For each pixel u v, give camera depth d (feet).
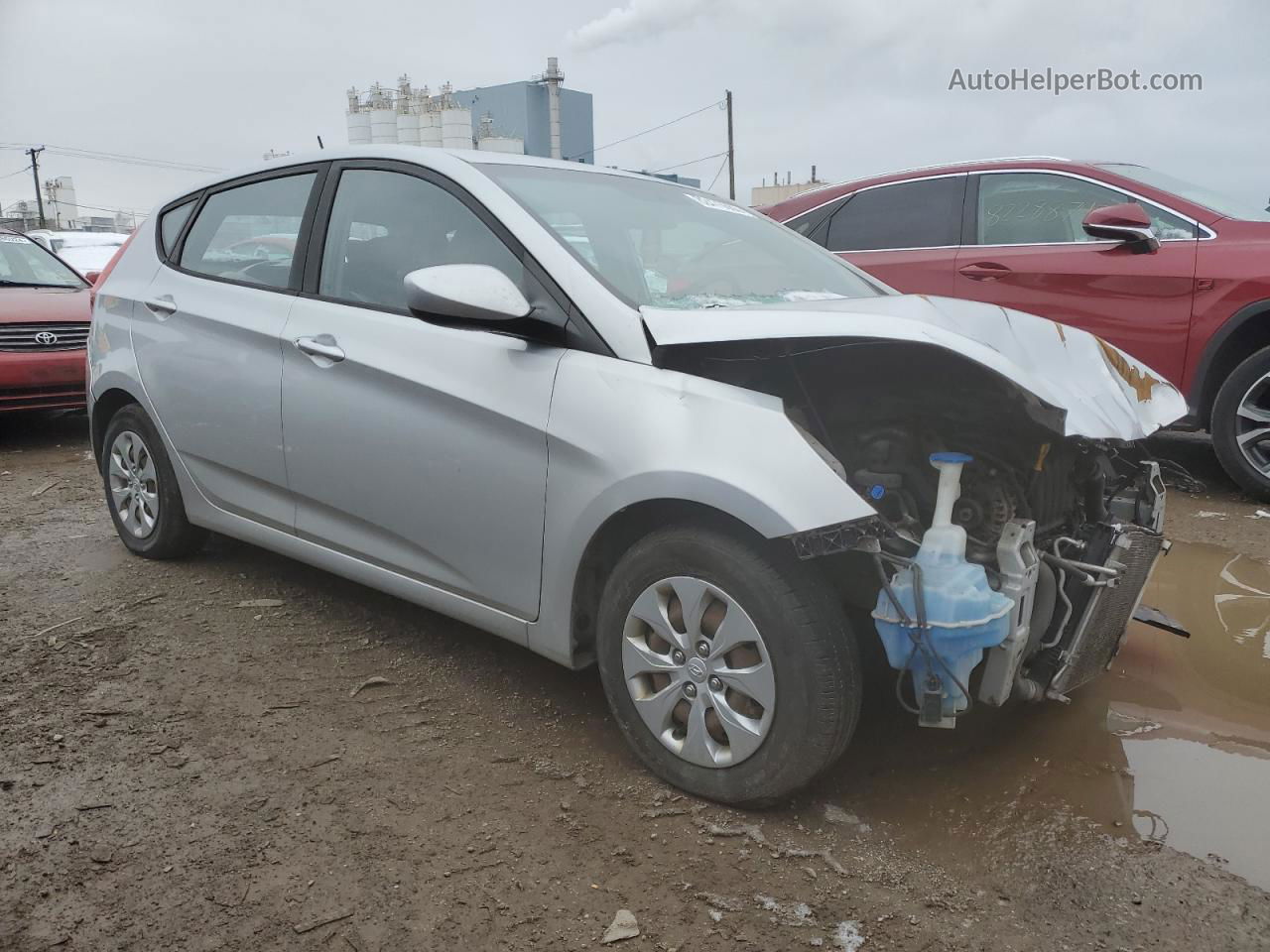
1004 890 7.16
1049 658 8.50
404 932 6.62
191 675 10.47
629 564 8.23
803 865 7.40
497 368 8.95
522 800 8.19
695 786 8.14
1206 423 17.65
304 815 7.91
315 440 10.52
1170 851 7.65
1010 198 19.16
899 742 9.27
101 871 7.17
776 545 7.51
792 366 8.80
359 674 10.56
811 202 21.68
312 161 11.55
